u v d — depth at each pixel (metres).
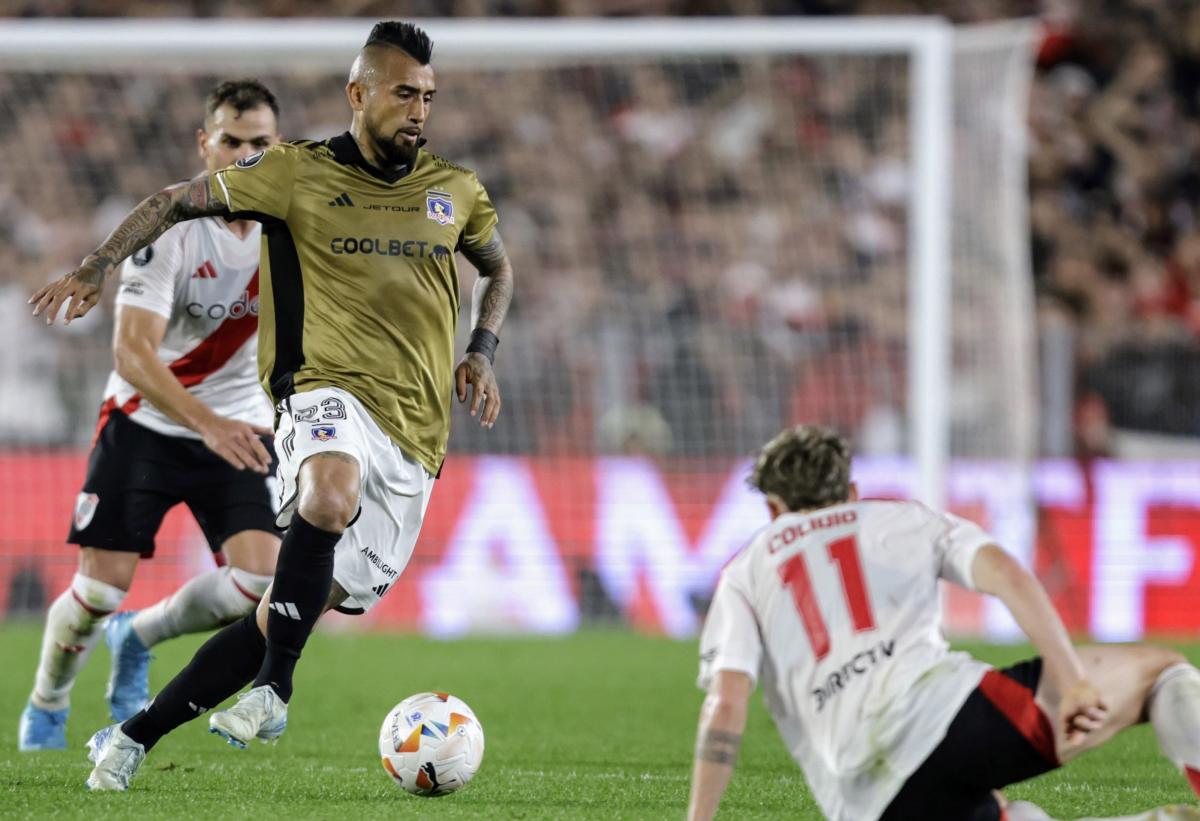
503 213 61.47
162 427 22.08
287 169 18.05
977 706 12.41
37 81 59.81
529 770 21.03
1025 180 67.19
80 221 59.25
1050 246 65.81
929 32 38.69
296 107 59.44
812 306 59.16
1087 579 46.62
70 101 59.97
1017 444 43.28
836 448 13.58
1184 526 46.53
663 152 63.34
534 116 63.41
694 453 50.31
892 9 70.69
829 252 61.53
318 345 17.97
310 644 41.28
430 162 18.91
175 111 60.16
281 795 17.84
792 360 51.84
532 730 26.44
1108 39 71.69
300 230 18.08
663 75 64.75
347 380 17.94
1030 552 43.28
